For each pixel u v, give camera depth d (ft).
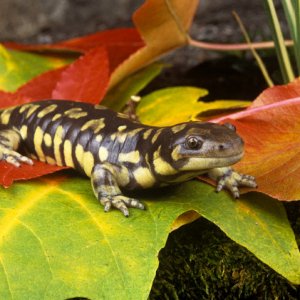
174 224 1.32
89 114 1.44
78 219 1.30
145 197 1.36
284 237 1.31
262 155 1.35
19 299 1.21
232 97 1.84
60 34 2.27
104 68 1.55
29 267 1.23
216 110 1.51
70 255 1.25
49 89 1.59
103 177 1.35
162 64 1.73
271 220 1.33
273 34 1.53
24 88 1.58
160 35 1.60
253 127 1.39
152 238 1.28
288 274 1.28
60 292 1.22
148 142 1.36
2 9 2.26
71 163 1.43
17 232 1.27
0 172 1.36
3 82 1.71
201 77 1.89
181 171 1.33
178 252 1.37
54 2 2.25
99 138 1.40
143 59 1.63
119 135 1.39
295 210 1.42
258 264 1.35
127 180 1.37
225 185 1.35
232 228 1.30
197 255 1.36
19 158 1.41
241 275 1.36
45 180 1.38
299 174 1.30
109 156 1.38
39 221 1.29
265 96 1.41
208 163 1.30
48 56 1.82
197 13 2.15
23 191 1.34
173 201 1.34
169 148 1.32
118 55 1.77
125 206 1.31
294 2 1.47
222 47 1.67
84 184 1.39
